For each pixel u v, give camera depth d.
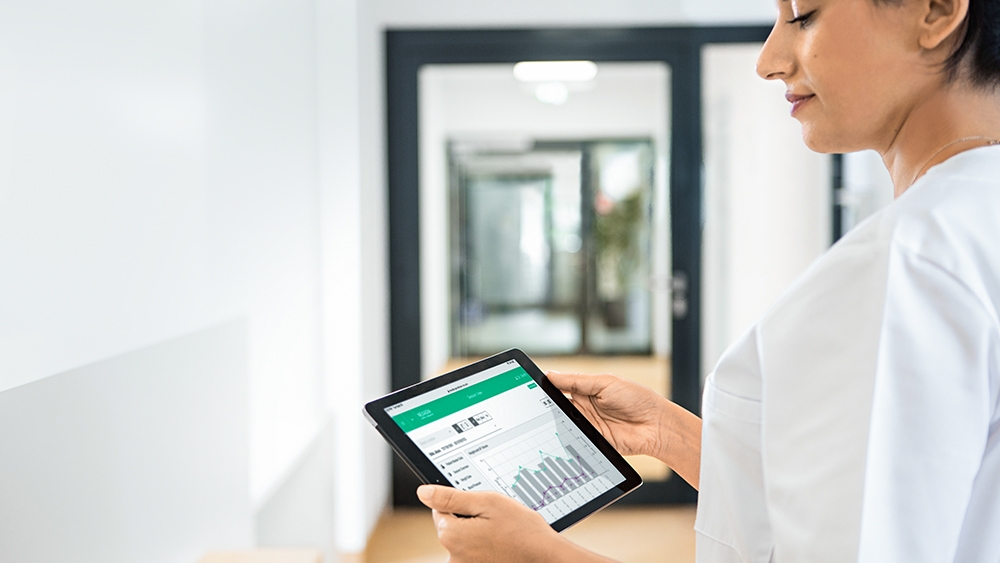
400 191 2.93
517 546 0.60
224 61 1.75
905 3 0.51
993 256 0.44
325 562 2.05
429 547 2.62
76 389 1.04
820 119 0.58
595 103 3.00
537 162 3.13
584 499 0.77
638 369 3.28
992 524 0.48
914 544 0.43
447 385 0.82
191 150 1.54
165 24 1.42
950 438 0.43
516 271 3.36
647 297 3.21
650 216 3.08
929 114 0.53
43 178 1.00
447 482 0.73
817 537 0.45
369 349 2.65
